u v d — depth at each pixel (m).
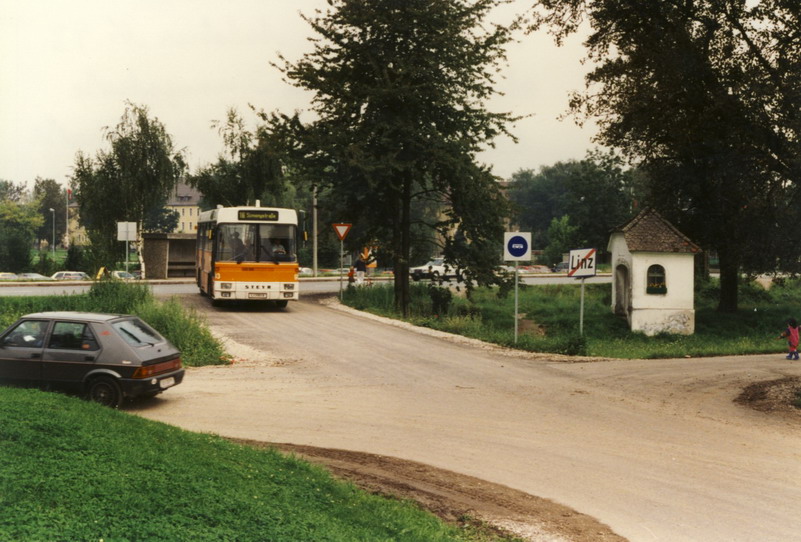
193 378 16.20
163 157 49.59
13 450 7.02
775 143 17.72
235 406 13.58
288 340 21.83
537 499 9.03
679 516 8.55
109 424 8.88
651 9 16.97
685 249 34.06
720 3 16.44
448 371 18.11
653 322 33.97
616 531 8.03
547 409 14.27
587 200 88.69
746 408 15.30
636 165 35.97
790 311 41.31
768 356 25.41
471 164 32.84
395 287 34.62
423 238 36.97
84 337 12.84
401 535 7.10
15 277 57.59
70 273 55.94
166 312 21.14
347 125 32.75
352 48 32.59
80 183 49.44
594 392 16.19
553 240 89.12
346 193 33.50
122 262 49.03
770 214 32.22
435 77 32.25
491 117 33.28
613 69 18.84
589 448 11.45
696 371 20.20
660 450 11.47
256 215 28.23
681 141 19.14
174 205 176.38
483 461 10.59
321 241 36.56
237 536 6.03
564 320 35.78
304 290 40.19
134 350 12.82
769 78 16.95
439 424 12.75
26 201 155.50
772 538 7.91
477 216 34.62
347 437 11.65
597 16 17.59
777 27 16.83
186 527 5.98
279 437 11.45
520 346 22.81
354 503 8.12
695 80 17.14
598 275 65.56
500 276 35.94
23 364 12.76
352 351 20.47
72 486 6.34
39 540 5.07
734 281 40.16
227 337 21.77
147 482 6.81
